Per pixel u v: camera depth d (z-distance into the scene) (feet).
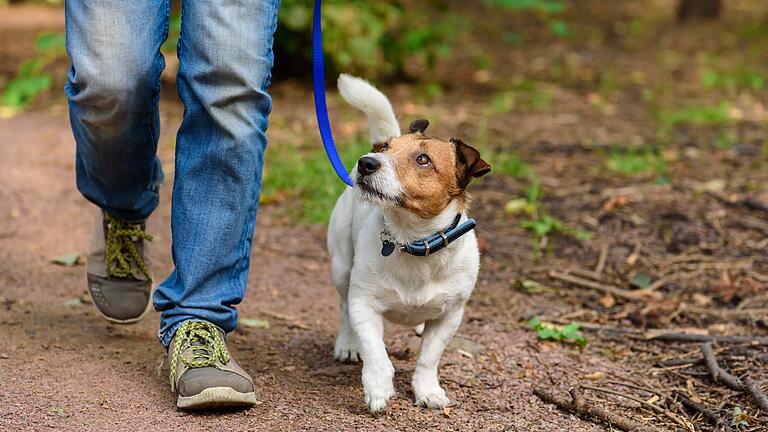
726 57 45.70
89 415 12.11
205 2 11.69
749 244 21.16
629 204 23.43
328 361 14.93
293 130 29.84
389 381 12.77
